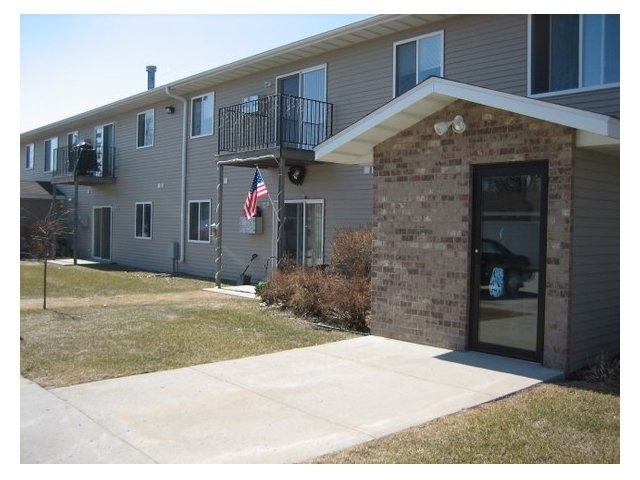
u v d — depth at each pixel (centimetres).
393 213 848
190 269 1917
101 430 477
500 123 723
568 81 975
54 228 1750
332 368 679
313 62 1452
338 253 1159
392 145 848
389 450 439
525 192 709
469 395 577
